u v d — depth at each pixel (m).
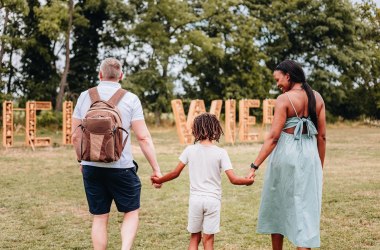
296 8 43.59
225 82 39.44
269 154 4.29
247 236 5.91
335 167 12.61
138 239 5.81
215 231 4.36
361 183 9.82
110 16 34.94
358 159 14.53
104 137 4.09
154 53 34.00
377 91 44.16
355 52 43.19
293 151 4.13
